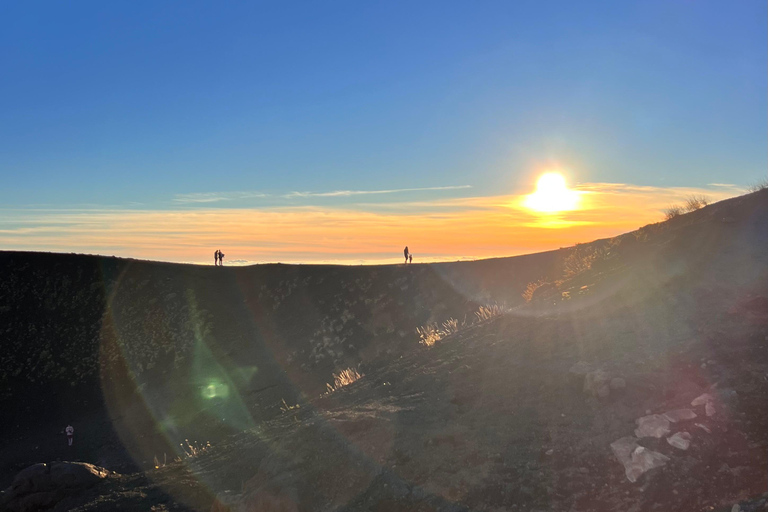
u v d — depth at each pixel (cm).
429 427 750
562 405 729
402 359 1239
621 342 854
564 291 1286
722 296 914
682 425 621
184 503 856
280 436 962
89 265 4972
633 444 615
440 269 4488
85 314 4466
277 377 3581
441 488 639
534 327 1048
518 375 848
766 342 735
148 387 3697
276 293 4656
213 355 3981
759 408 616
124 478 1064
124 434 3083
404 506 633
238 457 960
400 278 4469
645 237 1505
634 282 1100
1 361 3959
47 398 3641
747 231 1176
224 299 4669
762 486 516
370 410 842
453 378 920
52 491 1038
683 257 1145
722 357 729
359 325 4056
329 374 3519
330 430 786
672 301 948
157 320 4397
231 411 3178
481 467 651
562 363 841
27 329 4297
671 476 561
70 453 2888
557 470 618
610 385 713
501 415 744
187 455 1190
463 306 3947
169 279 4884
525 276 4122
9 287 4644
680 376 714
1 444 3097
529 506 585
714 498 524
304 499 674
